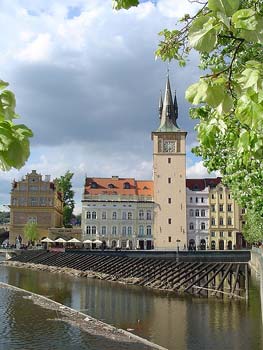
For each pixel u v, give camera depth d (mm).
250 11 2596
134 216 107312
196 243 109250
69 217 124875
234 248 108562
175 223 103562
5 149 2457
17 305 36688
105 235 106750
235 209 110125
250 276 60188
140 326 28484
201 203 110438
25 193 108250
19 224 107250
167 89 110000
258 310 33031
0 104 2539
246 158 4055
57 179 115312
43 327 28500
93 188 109438
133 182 111375
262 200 14250
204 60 9070
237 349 22938
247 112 2799
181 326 28219
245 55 6738
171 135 106125
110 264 61031
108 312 33281
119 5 3492
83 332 27125
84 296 41625
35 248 97438
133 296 41375
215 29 2650
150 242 107000
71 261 70188
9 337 25875
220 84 3021
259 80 2822
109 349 23391
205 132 4152
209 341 24516
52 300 39188
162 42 5781
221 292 40906
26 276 60719
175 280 49062
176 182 104938
